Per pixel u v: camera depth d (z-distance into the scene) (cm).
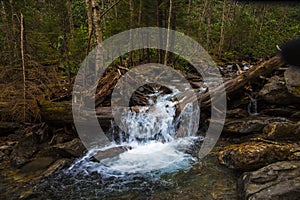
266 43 1534
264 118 606
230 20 1972
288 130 502
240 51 1617
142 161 498
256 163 404
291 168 359
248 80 648
